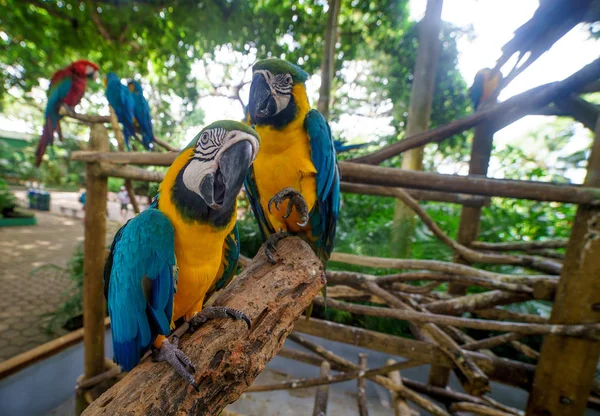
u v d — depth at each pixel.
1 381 4.59
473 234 4.91
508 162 8.66
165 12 8.41
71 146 25.22
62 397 4.82
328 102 6.59
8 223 14.76
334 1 6.28
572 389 2.62
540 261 3.62
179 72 10.26
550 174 9.03
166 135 16.45
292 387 4.14
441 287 6.53
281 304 1.57
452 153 12.03
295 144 2.13
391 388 4.57
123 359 1.58
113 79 5.36
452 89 9.52
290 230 2.37
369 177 2.96
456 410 4.48
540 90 3.33
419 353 3.31
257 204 2.55
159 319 1.41
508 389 5.30
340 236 7.16
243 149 1.37
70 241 12.73
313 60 9.54
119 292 1.48
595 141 2.48
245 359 1.36
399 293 4.25
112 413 1.12
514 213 6.90
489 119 3.63
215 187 1.39
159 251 1.42
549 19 2.81
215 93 13.45
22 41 9.42
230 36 8.86
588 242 2.47
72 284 8.04
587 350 2.53
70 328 6.25
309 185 2.18
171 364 1.29
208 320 1.49
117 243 1.61
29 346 5.56
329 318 6.17
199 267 1.57
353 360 6.18
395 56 9.85
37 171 27.06
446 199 4.93
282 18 8.63
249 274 1.75
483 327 2.85
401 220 6.84
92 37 8.99
